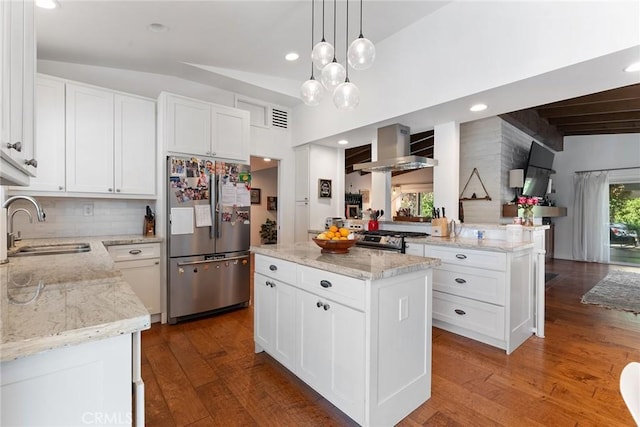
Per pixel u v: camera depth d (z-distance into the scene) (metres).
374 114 3.65
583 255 6.89
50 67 3.32
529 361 2.39
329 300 1.77
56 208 3.11
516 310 2.64
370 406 1.56
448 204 3.62
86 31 2.75
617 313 3.50
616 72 2.29
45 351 0.72
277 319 2.22
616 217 6.66
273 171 9.13
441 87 2.95
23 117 1.06
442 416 1.76
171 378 2.14
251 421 1.72
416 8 2.91
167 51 3.26
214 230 3.38
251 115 4.78
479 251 2.69
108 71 3.61
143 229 3.54
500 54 2.54
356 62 2.01
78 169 2.94
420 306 1.84
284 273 2.14
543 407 1.84
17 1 0.96
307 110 4.82
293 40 3.17
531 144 5.55
